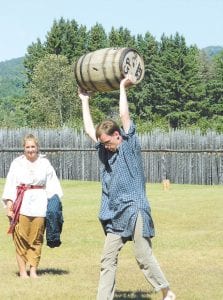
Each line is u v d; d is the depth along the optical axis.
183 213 17.66
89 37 96.19
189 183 30.92
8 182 9.25
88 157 32.78
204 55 123.81
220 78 91.25
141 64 10.29
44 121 86.50
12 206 9.20
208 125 59.09
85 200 21.66
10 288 8.40
